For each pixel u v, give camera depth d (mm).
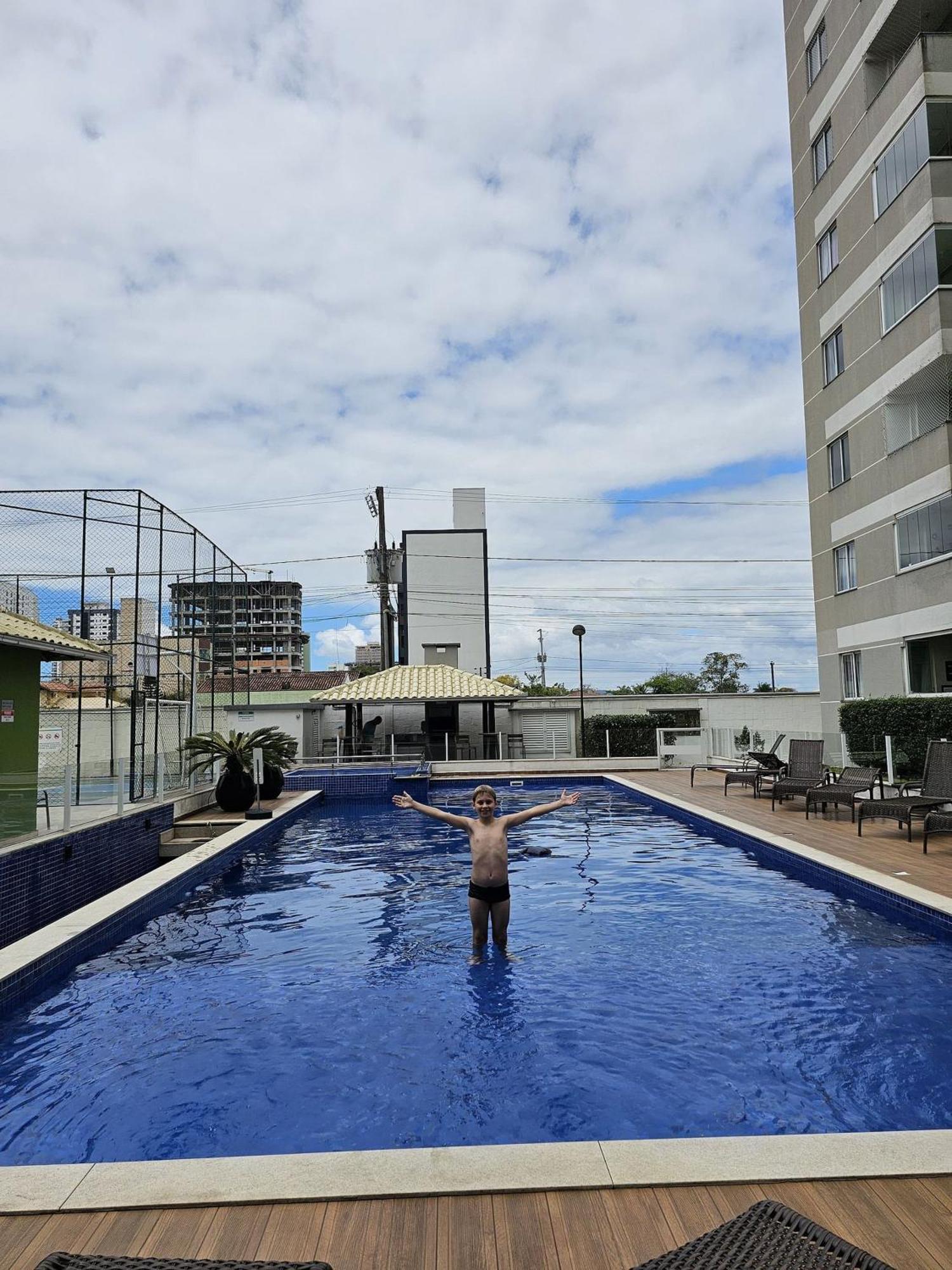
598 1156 3168
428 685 27562
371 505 36000
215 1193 2963
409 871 10961
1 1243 2686
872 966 6316
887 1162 3068
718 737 23531
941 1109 4047
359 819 16453
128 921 7637
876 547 19344
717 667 71312
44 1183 3053
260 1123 4066
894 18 18297
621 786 19922
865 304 19688
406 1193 2938
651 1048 4902
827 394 21984
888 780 15594
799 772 14945
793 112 23938
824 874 8984
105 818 11023
